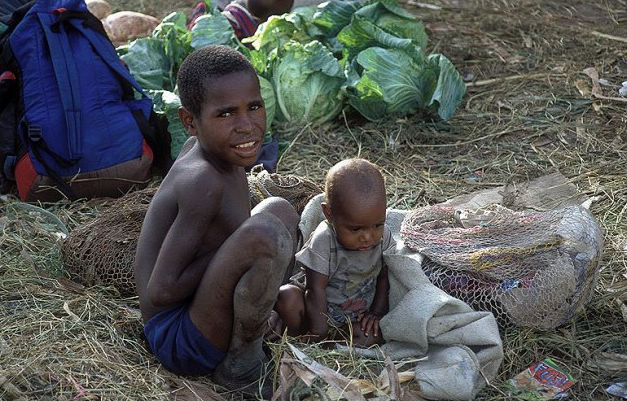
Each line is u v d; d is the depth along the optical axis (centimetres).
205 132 332
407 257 375
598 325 404
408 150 583
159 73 597
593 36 743
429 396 350
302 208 456
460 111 629
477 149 580
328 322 388
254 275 318
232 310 332
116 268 420
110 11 735
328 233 379
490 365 358
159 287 330
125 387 343
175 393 345
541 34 750
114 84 521
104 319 393
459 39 752
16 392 333
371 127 607
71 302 402
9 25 518
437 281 386
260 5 663
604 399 358
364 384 344
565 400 357
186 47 607
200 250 341
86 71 511
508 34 760
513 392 360
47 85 505
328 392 338
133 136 519
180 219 329
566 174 540
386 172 552
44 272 436
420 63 616
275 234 316
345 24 652
